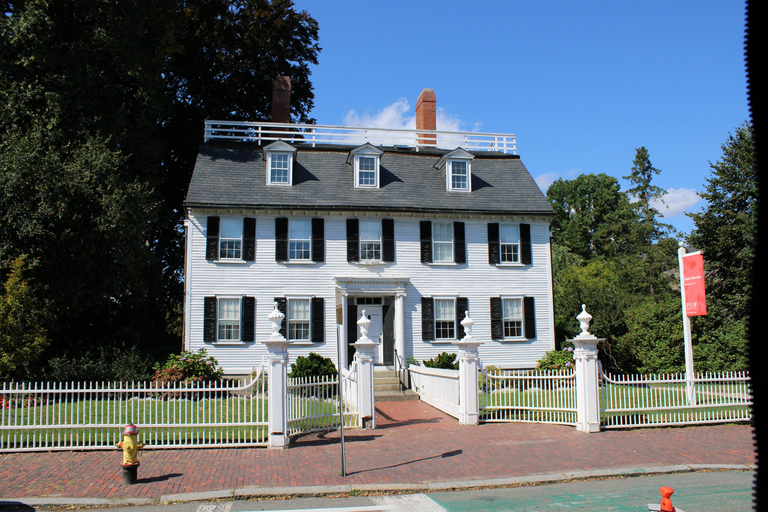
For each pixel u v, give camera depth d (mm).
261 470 9812
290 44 32438
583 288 28672
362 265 23484
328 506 8031
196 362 19438
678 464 10195
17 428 10914
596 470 9797
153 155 24688
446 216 24438
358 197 24016
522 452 11148
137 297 23688
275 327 11812
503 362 24062
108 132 22281
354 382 14234
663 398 14320
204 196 22359
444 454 11000
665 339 21281
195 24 29688
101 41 21547
